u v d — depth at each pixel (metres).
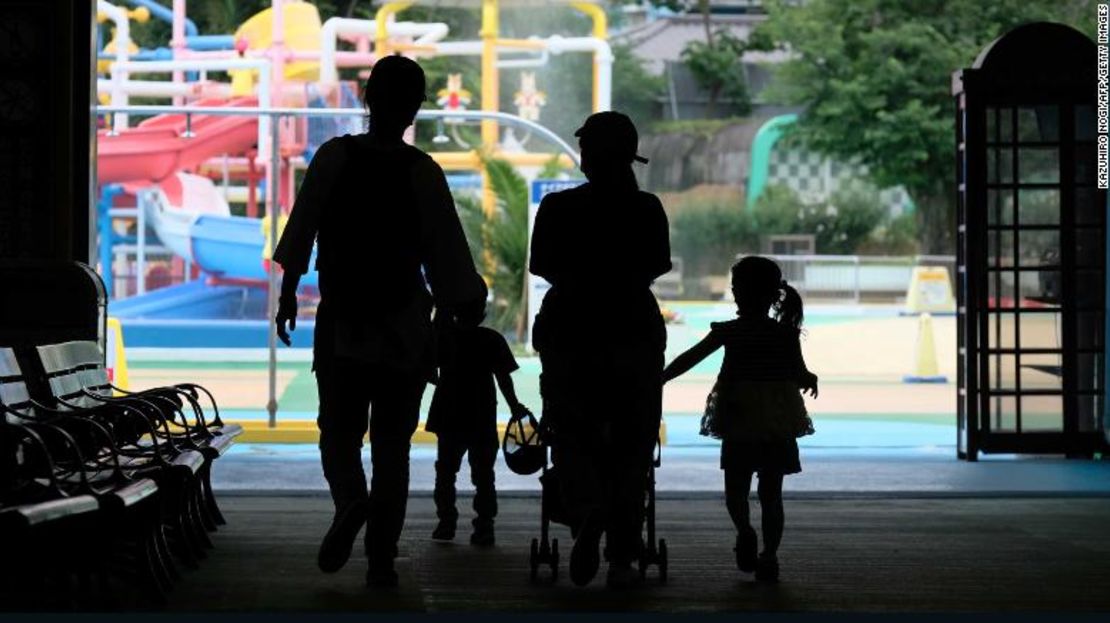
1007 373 22.25
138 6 69.94
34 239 16.58
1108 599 11.53
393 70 11.13
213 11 72.44
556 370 11.34
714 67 83.62
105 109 24.98
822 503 17.70
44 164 16.59
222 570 12.52
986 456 22.67
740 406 12.05
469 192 53.28
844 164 78.38
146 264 56.38
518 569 12.84
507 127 73.12
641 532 12.10
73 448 10.07
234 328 43.03
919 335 38.72
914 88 73.69
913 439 26.31
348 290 10.94
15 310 15.82
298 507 16.86
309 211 10.98
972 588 12.02
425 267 11.24
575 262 11.30
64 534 10.70
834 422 29.38
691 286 75.88
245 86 46.59
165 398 13.89
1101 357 22.31
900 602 11.34
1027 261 22.31
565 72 75.44
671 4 85.94
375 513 11.28
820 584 12.16
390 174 11.04
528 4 72.56
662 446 24.19
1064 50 21.95
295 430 23.73
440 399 14.38
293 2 51.34
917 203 76.06
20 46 16.59
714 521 16.16
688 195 80.25
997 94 22.02
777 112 84.31
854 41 75.69
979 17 74.38
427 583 12.03
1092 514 16.81
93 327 15.85
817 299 66.56
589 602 11.23
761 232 76.62
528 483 19.12
